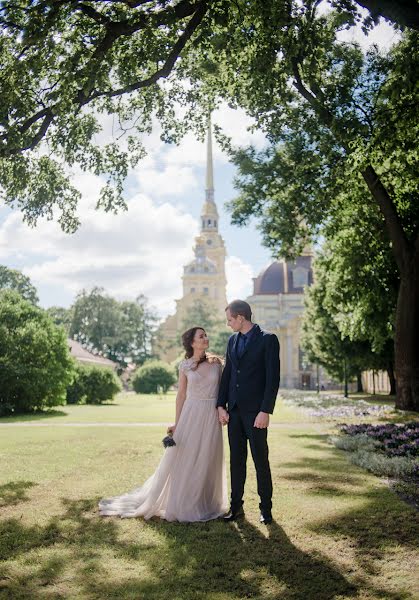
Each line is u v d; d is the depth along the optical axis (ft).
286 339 283.59
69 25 34.81
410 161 43.73
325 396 137.59
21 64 28.94
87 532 17.53
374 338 81.35
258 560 15.03
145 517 19.19
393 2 24.45
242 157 59.21
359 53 44.45
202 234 490.08
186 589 13.12
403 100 34.40
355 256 66.85
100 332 274.16
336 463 29.81
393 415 55.72
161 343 391.24
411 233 61.62
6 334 83.76
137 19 30.83
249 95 39.88
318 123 43.93
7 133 29.32
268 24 29.32
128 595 12.74
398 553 15.46
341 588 13.19
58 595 12.76
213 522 18.72
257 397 19.20
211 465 19.75
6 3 30.40
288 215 58.49
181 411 20.08
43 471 27.71
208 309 383.86
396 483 24.13
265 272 299.99
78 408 98.02
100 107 44.09
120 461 30.68
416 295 56.29
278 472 27.07
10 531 17.72
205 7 31.04
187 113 47.75
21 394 83.20
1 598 12.57
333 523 18.28
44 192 41.65
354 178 53.52
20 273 223.51
